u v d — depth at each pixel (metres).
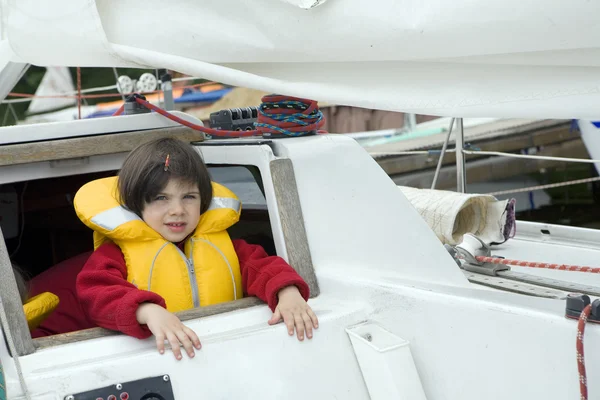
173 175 1.51
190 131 1.93
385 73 1.39
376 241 1.62
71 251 2.21
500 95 1.27
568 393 1.24
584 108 1.21
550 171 8.89
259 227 1.84
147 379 1.25
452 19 1.17
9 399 1.18
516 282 1.71
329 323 1.41
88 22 1.49
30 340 1.29
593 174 8.77
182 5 1.49
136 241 1.53
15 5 1.51
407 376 1.34
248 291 1.54
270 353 1.35
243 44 1.45
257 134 1.89
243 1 1.41
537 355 1.27
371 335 1.42
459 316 1.37
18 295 1.29
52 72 8.14
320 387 1.37
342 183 1.64
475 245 1.90
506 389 1.31
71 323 1.75
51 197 2.13
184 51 1.52
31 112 8.16
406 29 1.23
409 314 1.43
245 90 8.26
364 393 1.40
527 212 8.95
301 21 1.35
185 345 1.29
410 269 1.62
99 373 1.23
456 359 1.37
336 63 1.45
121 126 1.87
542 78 1.23
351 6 1.28
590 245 2.14
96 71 8.22
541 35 1.11
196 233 1.59
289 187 1.58
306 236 1.57
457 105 1.31
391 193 1.68
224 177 1.91
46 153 1.71
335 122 8.25
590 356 1.20
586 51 1.15
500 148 8.80
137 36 1.54
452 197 2.16
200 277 1.56
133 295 1.33
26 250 2.18
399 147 8.40
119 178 1.54
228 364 1.32
